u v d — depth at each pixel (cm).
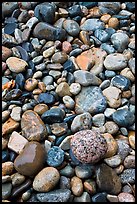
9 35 180
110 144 143
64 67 168
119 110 154
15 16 189
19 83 163
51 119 151
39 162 137
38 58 171
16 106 157
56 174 135
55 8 186
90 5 194
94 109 155
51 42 178
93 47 178
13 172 140
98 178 136
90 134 138
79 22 189
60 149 143
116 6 192
